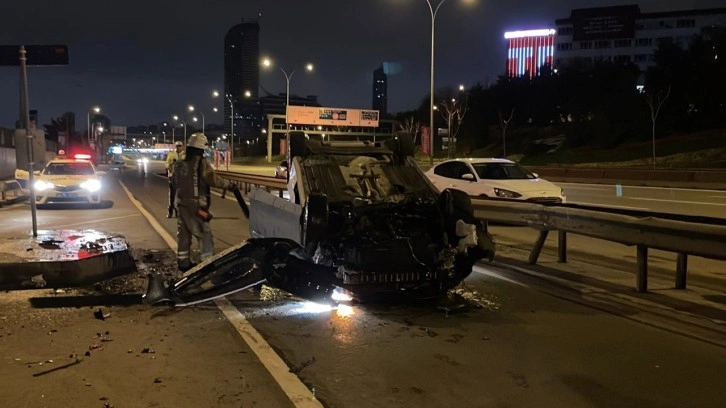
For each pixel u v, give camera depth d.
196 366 5.40
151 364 5.45
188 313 7.16
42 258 8.77
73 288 8.30
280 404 4.61
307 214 7.27
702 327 6.66
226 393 4.81
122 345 5.96
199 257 10.28
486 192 15.12
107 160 113.69
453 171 16.64
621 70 74.50
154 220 16.38
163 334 6.34
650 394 4.88
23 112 12.15
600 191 29.70
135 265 9.55
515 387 5.00
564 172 41.19
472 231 7.57
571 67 83.38
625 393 4.90
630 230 8.20
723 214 18.38
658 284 8.73
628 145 60.72
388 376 5.21
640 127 63.09
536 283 8.77
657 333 6.46
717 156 47.66
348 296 7.64
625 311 7.30
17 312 7.11
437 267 7.37
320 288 7.35
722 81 59.38
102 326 6.61
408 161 9.28
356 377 5.18
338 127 81.75
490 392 4.89
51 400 4.64
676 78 64.50
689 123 61.53
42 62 12.11
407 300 7.71
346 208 7.86
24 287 8.24
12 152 45.28
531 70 133.12
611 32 127.50
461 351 5.88
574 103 75.06
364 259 7.12
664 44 67.19
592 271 9.62
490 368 5.42
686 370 5.41
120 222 15.88
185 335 6.31
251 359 5.60
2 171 42.25
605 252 11.56
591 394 4.88
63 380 5.05
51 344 5.98
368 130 83.00
